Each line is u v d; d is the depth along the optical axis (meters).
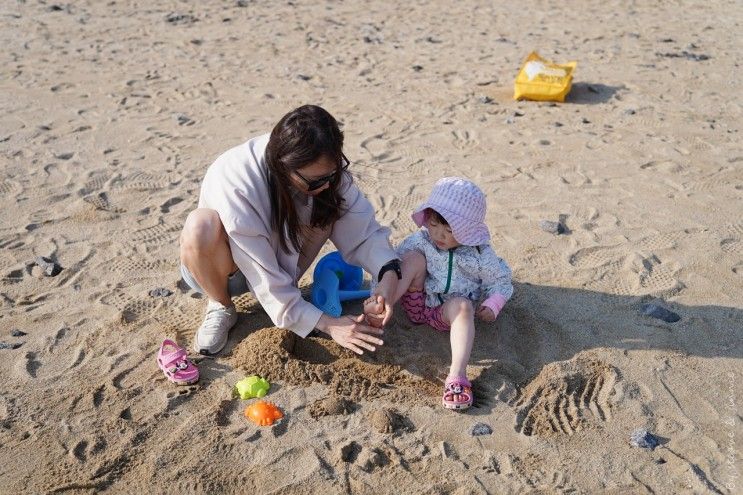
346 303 3.96
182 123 6.63
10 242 4.54
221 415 3.18
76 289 4.08
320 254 4.46
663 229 4.78
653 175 5.61
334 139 3.01
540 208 5.06
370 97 7.38
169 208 5.05
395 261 3.51
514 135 6.41
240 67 8.27
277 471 2.90
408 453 3.00
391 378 3.41
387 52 8.98
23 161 5.71
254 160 3.27
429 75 8.11
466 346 3.34
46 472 2.88
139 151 5.99
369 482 2.86
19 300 3.96
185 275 3.62
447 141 6.29
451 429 3.13
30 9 10.66
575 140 6.30
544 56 8.83
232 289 3.63
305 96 7.38
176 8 11.02
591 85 7.68
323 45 9.24
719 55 8.88
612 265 4.35
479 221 3.45
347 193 3.43
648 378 3.43
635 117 6.84
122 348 3.58
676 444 3.07
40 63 8.22
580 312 3.89
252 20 10.45
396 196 5.25
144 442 3.03
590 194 5.29
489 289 3.60
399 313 3.86
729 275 4.26
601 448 3.04
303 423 3.15
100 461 2.93
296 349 3.59
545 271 4.28
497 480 2.88
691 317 3.87
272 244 3.38
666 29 10.16
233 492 2.82
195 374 3.36
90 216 4.89
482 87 7.72
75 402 3.23
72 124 6.51
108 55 8.60
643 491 2.84
